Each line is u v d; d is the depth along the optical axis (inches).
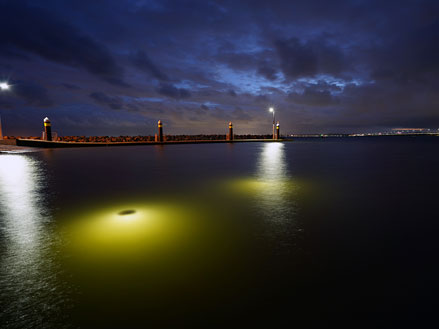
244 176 315.6
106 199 200.5
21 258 100.1
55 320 66.4
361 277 85.4
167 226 136.6
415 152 748.6
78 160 513.7
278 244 112.4
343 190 230.7
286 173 339.3
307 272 88.7
